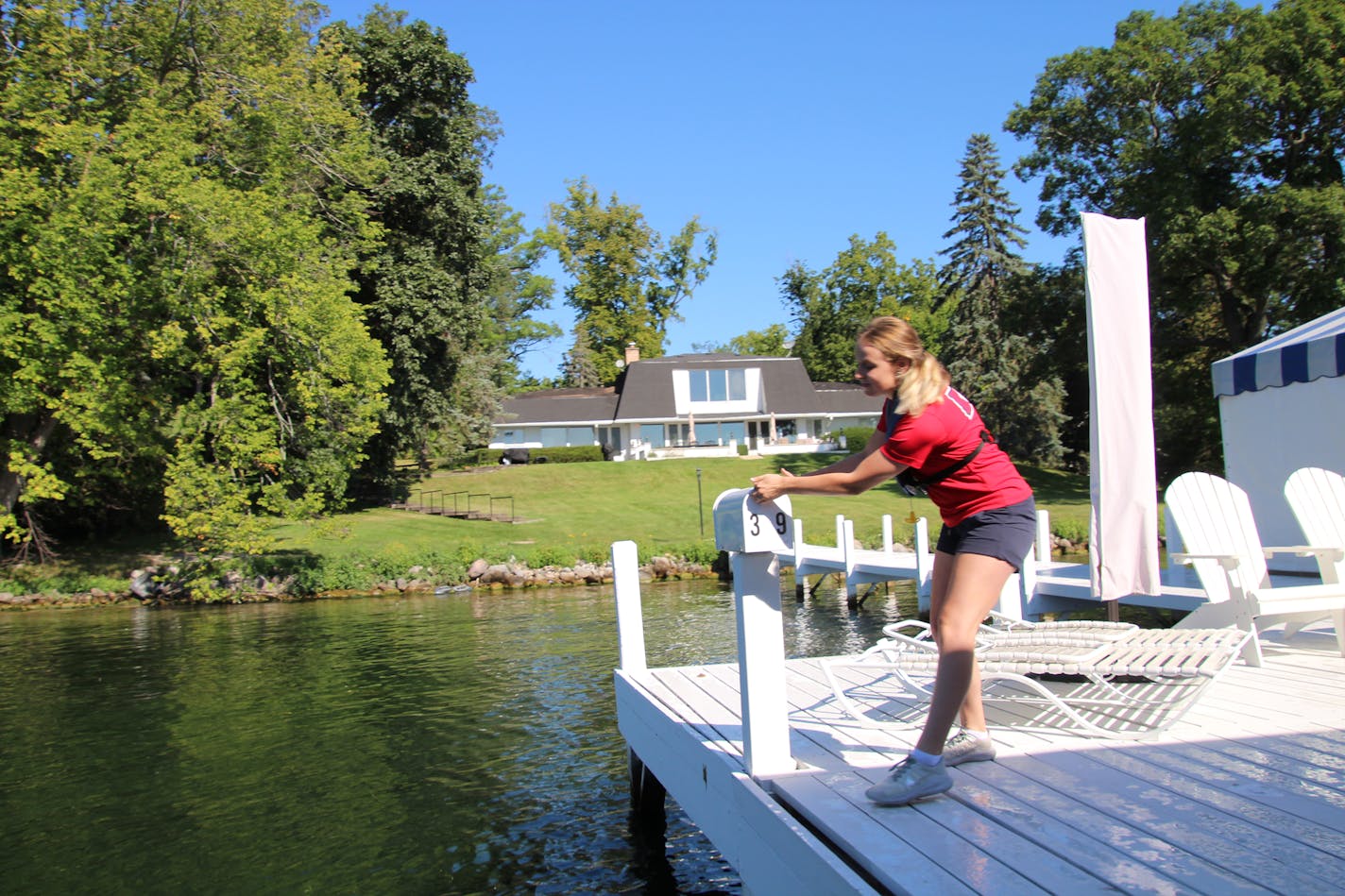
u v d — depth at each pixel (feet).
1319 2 108.47
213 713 35.27
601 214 227.61
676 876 19.21
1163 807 10.32
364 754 28.84
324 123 92.94
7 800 25.48
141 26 82.69
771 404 193.06
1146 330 19.61
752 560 12.08
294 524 109.19
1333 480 21.68
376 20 118.73
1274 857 8.84
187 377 85.40
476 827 22.29
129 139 75.20
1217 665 13.58
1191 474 20.53
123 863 20.74
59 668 46.32
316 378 82.38
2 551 92.17
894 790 10.62
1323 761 11.93
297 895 18.80
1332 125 109.19
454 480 150.71
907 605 61.52
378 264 111.34
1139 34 116.37
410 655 46.96
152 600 77.66
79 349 76.07
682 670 21.30
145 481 87.40
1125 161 115.34
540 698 35.83
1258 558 20.15
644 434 191.21
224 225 77.97
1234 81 105.81
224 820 23.35
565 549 84.94
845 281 244.01
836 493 11.34
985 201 170.60
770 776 12.07
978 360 164.86
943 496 11.19
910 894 8.29
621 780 25.44
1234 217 104.78
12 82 77.97
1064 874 8.57
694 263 234.79
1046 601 38.50
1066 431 165.37
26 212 73.41
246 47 88.74
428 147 120.06
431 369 121.39
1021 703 15.98
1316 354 31.24
